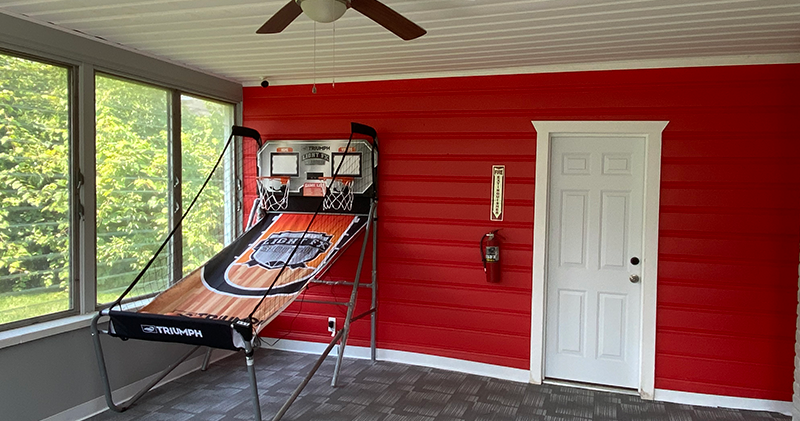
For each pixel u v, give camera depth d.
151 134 4.05
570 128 4.06
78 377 3.42
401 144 4.52
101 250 3.65
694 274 3.84
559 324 4.22
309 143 4.63
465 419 3.52
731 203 3.77
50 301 3.32
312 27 3.22
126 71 3.75
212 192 4.70
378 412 3.61
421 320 4.52
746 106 3.73
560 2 2.72
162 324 3.04
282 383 4.09
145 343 3.94
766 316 3.73
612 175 4.06
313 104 4.77
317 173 4.61
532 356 4.19
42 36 3.18
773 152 3.70
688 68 3.82
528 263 4.21
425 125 4.45
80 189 3.46
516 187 4.22
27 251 3.18
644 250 3.93
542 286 4.14
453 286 4.42
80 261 3.47
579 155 4.13
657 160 3.87
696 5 2.72
